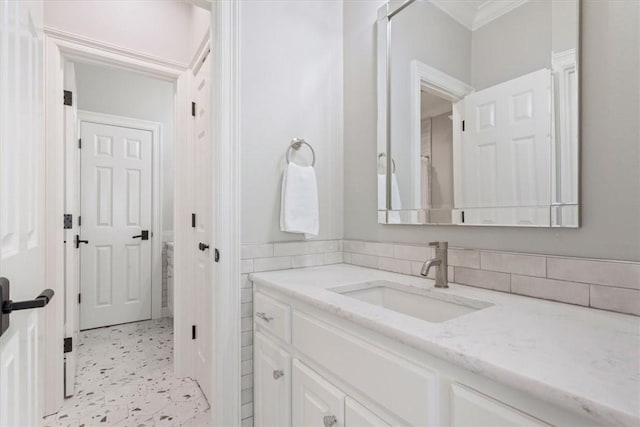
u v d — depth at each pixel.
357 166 1.59
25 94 0.72
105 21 1.83
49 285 1.67
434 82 1.25
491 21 1.07
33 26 0.79
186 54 2.09
